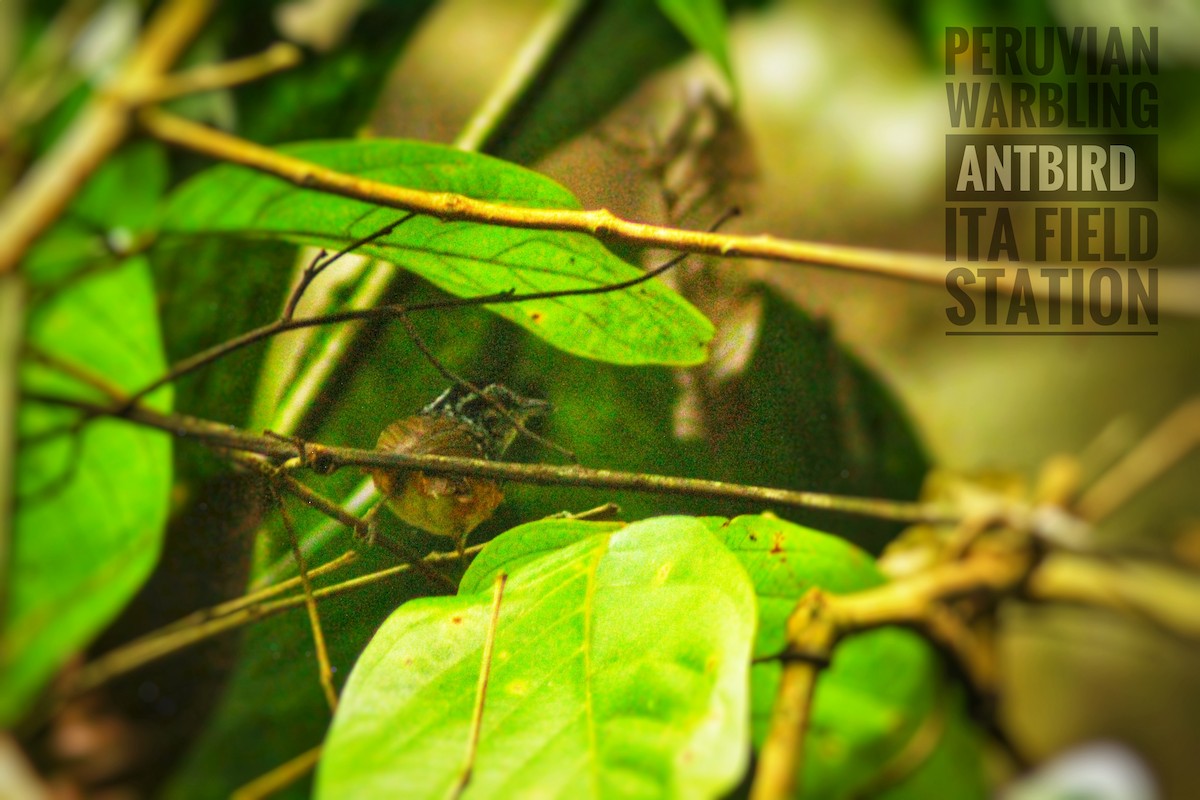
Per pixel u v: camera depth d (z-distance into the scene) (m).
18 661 1.12
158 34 1.10
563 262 1.13
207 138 1.10
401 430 1.19
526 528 1.15
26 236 1.09
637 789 1.07
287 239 1.13
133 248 1.12
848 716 1.12
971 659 1.12
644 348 1.16
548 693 1.09
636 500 1.20
